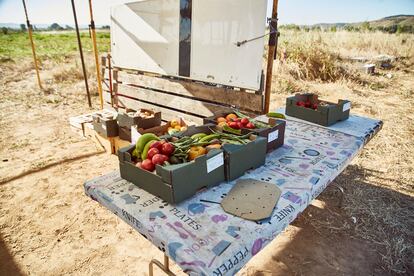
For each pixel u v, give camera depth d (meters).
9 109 6.89
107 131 4.38
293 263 2.55
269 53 3.41
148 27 4.89
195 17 4.13
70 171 4.08
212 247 1.20
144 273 2.45
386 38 15.12
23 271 2.44
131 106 5.65
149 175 1.54
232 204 1.48
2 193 3.54
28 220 3.07
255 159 1.88
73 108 7.04
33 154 4.61
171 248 1.19
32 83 9.21
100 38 21.98
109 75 5.95
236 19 3.68
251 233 1.29
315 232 2.93
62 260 2.56
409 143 4.99
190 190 1.54
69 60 12.57
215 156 1.62
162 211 1.43
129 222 1.42
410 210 3.27
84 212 3.21
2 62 12.03
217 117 2.45
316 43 10.37
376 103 7.16
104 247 2.72
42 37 22.36
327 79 9.36
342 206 3.31
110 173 1.82
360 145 2.36
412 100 7.48
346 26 18.25
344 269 2.49
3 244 2.73
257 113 3.78
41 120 6.20
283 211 1.46
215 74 4.12
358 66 10.41
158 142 1.73
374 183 3.80
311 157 2.10
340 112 2.88
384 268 2.50
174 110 4.90
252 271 2.46
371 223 3.06
